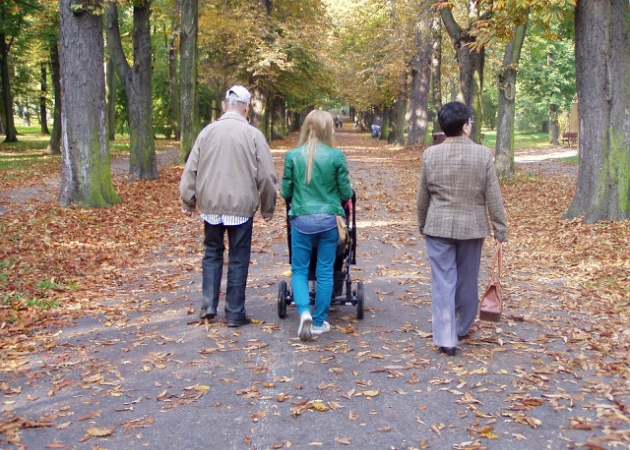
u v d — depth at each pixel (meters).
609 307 6.01
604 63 9.70
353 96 43.44
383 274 7.57
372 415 3.87
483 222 4.75
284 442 3.55
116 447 3.51
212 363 4.73
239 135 5.41
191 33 21.89
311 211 5.10
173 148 36.91
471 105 20.45
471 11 19.89
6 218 11.51
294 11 31.91
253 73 30.20
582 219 10.12
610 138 9.80
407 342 5.16
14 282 7.03
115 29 18.19
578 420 3.75
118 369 4.64
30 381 4.41
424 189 4.83
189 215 5.67
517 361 4.72
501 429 3.69
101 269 7.97
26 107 68.31
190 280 7.41
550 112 42.12
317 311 5.30
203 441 3.57
